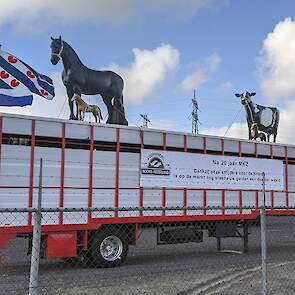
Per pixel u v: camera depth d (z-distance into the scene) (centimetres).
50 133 1165
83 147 1213
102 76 2719
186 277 1039
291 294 843
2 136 1102
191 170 1415
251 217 1517
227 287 912
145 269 1173
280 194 1627
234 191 1508
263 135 3653
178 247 1673
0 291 894
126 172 1282
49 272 1133
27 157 1130
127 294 862
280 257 1423
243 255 1471
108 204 1241
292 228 2430
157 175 1341
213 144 1476
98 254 1204
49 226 1146
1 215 1088
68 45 2570
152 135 1342
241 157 1539
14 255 1429
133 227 1291
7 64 1502
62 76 2597
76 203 1189
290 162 1672
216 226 1477
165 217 1345
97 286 938
